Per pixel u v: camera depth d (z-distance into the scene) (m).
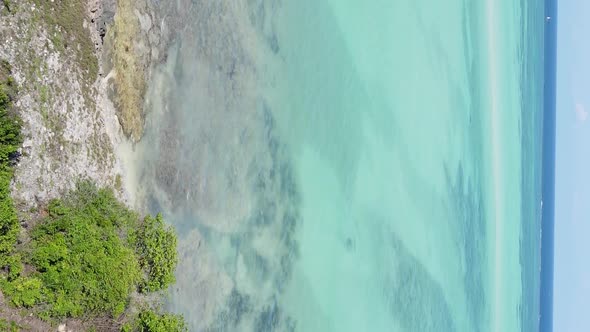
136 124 12.65
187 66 13.66
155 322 12.34
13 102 10.09
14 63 10.12
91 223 11.46
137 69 12.59
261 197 15.64
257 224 15.52
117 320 11.81
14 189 10.15
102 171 11.92
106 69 12.01
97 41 11.81
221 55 14.48
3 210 9.74
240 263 15.02
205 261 14.11
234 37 14.81
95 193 11.70
